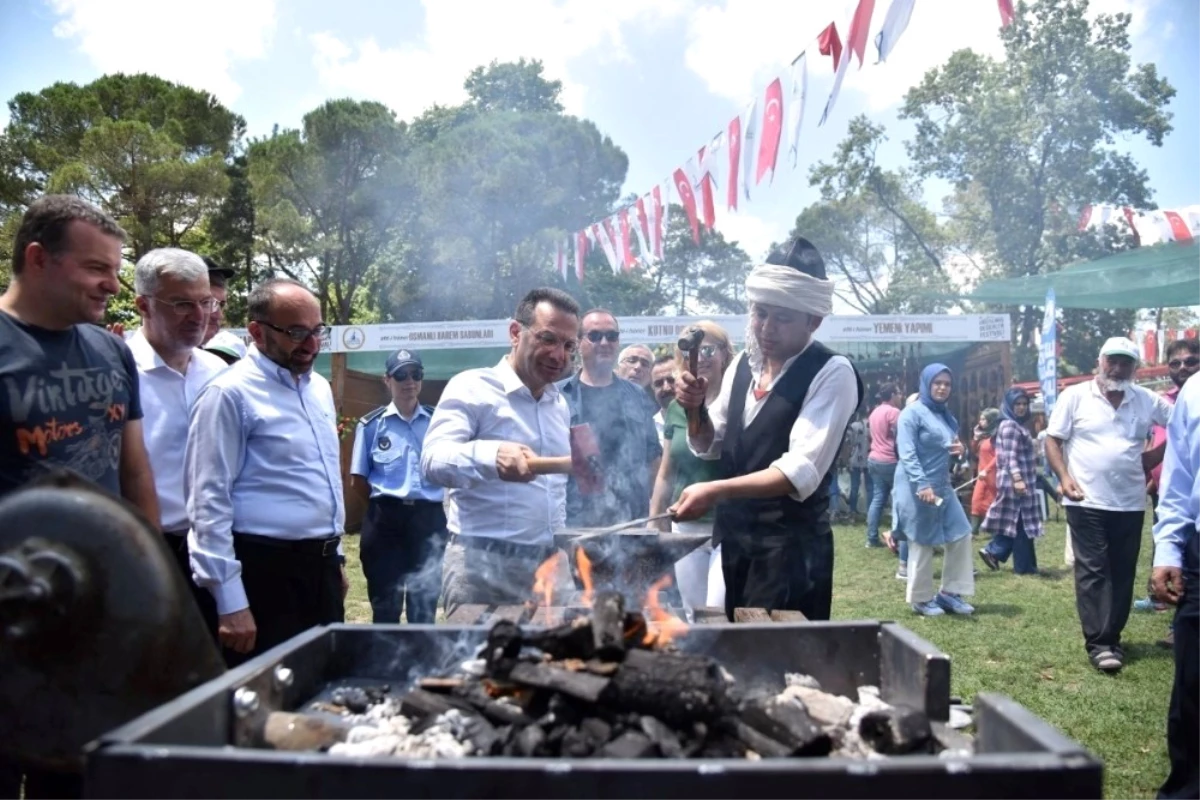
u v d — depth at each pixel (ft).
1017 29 79.56
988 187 87.76
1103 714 13.04
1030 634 17.88
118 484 7.79
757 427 9.09
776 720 4.43
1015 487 24.91
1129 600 15.37
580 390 13.43
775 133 13.82
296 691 5.61
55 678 4.71
